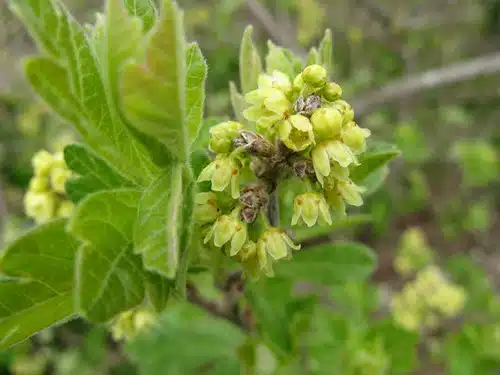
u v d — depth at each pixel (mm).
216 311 64
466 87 195
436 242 208
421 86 154
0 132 196
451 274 156
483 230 203
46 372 159
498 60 147
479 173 185
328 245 65
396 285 190
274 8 200
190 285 60
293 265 65
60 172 60
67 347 156
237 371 95
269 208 47
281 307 67
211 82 200
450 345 122
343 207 46
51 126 185
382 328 102
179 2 210
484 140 204
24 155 191
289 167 45
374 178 59
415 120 198
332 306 133
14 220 149
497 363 120
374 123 186
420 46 202
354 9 203
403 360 102
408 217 210
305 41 191
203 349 95
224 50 199
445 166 213
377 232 195
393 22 187
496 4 203
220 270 53
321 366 99
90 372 151
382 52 209
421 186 196
